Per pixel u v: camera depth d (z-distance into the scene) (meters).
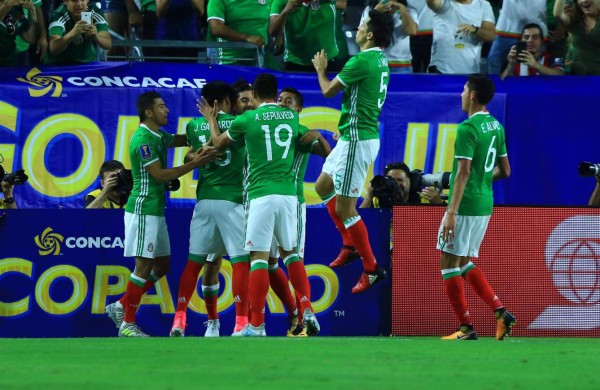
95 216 33.28
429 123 40.88
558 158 41.12
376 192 34.22
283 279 32.84
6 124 39.31
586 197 41.03
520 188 40.94
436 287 33.81
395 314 33.66
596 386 15.84
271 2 43.47
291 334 33.03
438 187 35.56
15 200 38.91
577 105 41.41
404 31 43.84
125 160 39.75
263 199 29.88
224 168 31.38
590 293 34.34
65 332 33.06
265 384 15.74
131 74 40.75
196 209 31.67
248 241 30.05
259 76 30.61
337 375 17.25
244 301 31.09
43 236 33.09
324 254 33.94
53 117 39.62
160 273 32.84
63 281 33.16
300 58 42.97
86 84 40.12
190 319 33.41
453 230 28.92
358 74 31.41
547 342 29.08
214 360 20.36
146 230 31.48
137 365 19.14
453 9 44.41
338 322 33.84
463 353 23.00
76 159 39.59
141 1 45.53
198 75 41.06
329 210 33.72
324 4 42.50
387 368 18.72
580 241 34.34
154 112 31.56
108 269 33.25
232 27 43.12
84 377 16.80
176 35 44.78
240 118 30.08
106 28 41.41
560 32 46.62
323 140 31.84
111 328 33.22
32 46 42.38
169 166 39.69
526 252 34.16
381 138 40.69
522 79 42.19
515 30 44.53
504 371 18.38
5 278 32.97
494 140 29.55
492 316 34.06
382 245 34.03
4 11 40.25
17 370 18.08
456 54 44.28
